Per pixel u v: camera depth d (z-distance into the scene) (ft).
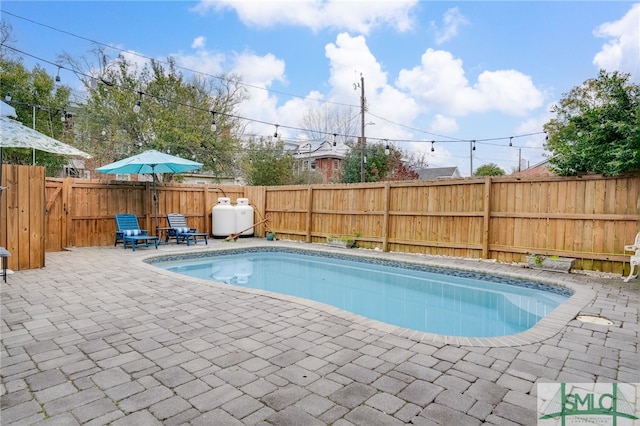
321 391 8.04
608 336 11.51
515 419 7.06
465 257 26.53
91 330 11.71
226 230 37.86
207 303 14.80
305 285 23.62
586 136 21.72
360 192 32.30
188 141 51.29
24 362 9.38
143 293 16.31
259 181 69.56
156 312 13.61
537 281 20.18
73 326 12.07
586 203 21.77
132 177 73.10
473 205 26.13
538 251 23.40
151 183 34.73
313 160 100.22
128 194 33.19
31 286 17.48
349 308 18.86
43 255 21.93
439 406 7.48
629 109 20.97
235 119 59.41
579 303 15.16
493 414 7.22
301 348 10.38
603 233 21.22
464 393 8.00
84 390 8.02
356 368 9.16
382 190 30.89
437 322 16.67
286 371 8.97
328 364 9.37
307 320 12.79
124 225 31.40
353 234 32.76
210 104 56.80
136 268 21.83
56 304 14.57
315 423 6.88
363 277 25.44
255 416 7.09
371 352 10.14
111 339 10.97
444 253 27.55
